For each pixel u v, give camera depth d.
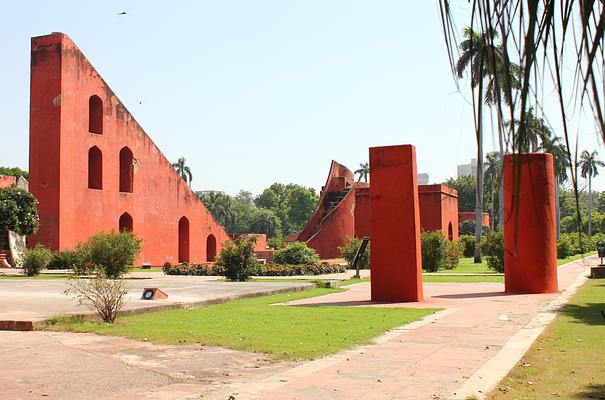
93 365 6.20
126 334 8.04
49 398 4.94
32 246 28.09
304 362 6.31
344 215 36.81
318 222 38.47
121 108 32.12
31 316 8.99
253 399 4.86
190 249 36.97
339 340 7.54
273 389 5.18
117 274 20.06
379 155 12.95
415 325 8.90
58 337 7.86
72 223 28.52
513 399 4.87
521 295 13.67
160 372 5.89
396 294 12.63
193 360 6.45
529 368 6.01
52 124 28.25
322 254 35.88
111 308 9.20
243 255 19.58
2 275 21.92
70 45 28.92
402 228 12.66
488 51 1.53
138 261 32.38
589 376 5.66
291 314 10.28
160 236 34.56
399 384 5.31
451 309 11.00
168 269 24.67
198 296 12.98
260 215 86.31
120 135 31.92
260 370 5.98
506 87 1.48
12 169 51.72
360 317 9.81
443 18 1.53
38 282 17.94
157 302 11.34
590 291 14.27
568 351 6.83
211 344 7.33
